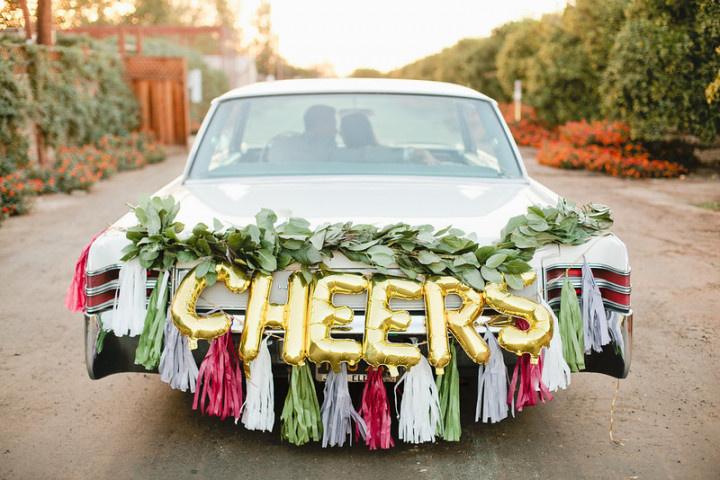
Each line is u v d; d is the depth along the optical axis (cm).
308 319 287
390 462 316
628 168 1258
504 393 299
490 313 299
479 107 443
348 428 310
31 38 1140
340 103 446
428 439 302
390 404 355
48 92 1134
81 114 1259
